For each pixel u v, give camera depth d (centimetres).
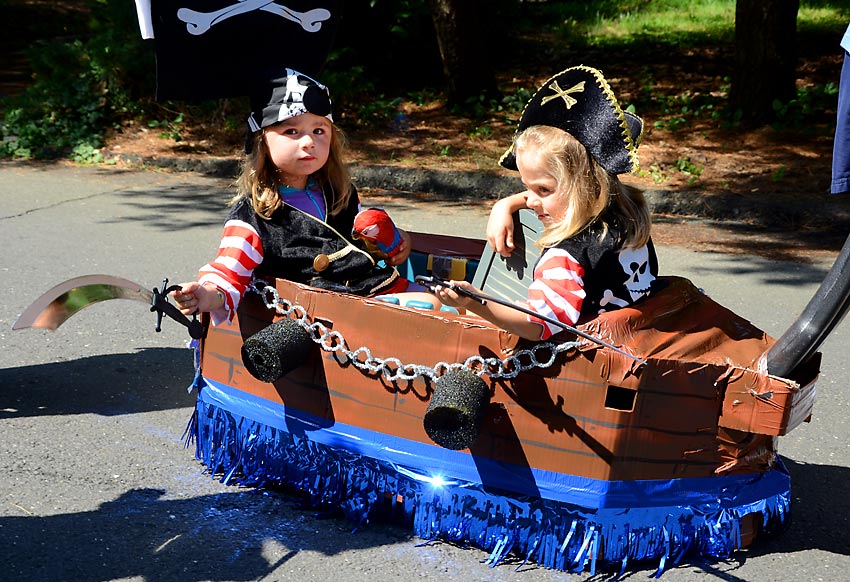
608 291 296
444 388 282
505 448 296
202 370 354
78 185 920
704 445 295
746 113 1085
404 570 298
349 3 1318
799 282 660
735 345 306
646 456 289
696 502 300
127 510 332
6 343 491
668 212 867
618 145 286
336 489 325
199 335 312
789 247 756
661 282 324
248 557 304
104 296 296
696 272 682
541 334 282
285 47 356
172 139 1078
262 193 333
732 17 1792
